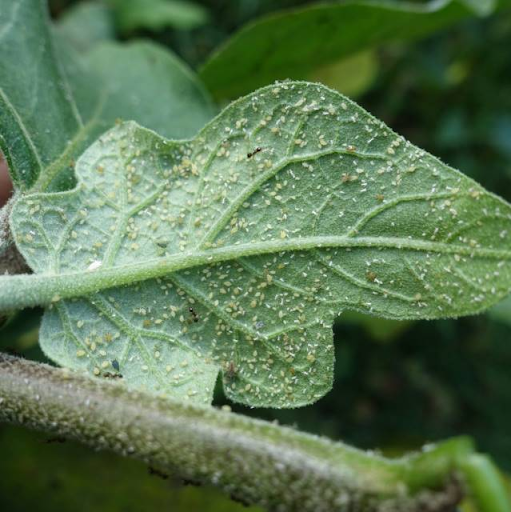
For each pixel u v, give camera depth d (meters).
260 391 0.32
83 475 0.39
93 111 0.37
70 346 0.31
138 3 0.46
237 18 0.54
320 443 0.29
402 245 0.31
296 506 0.28
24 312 0.38
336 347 0.59
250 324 0.32
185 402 0.30
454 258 0.31
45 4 0.36
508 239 0.31
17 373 0.30
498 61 0.63
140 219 0.32
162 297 0.32
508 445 0.61
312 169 0.32
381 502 0.28
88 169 0.32
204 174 0.32
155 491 0.39
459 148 0.64
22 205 0.31
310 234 0.32
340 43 0.39
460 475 0.27
